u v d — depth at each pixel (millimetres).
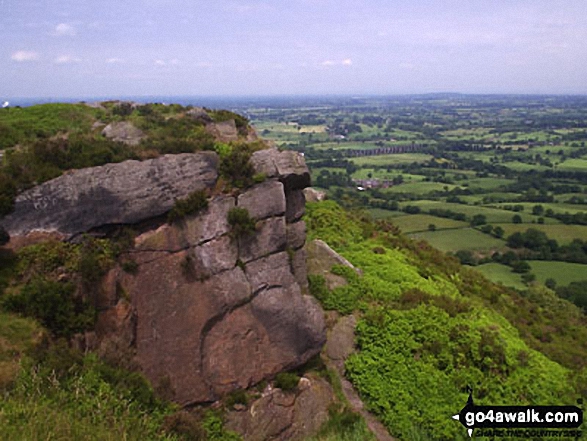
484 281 26969
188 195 12695
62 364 9703
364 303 17188
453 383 13742
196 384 11578
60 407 9102
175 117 16672
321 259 19062
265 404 12211
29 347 9633
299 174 14945
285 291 13391
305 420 12578
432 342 14938
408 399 13312
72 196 11375
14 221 10867
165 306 11727
